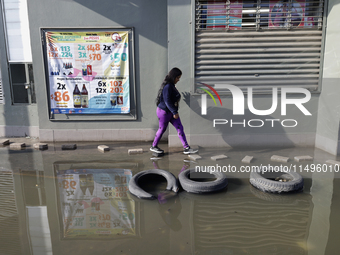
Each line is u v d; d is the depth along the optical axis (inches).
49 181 152.5
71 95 233.6
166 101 181.8
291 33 204.1
